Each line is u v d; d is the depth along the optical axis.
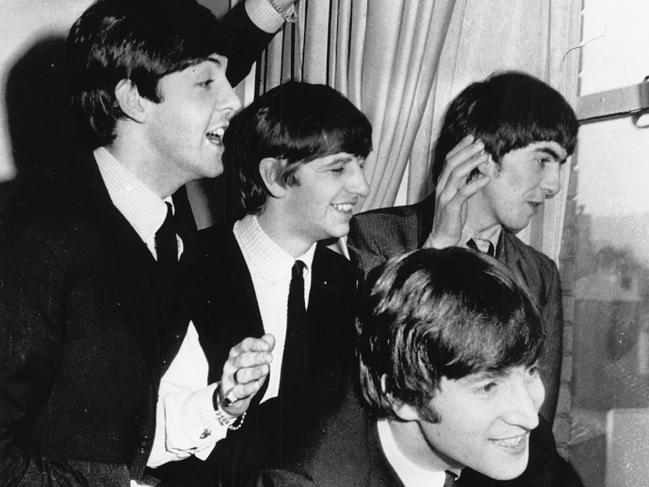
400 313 0.71
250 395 1.06
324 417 0.78
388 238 1.42
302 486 0.73
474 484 0.87
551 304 1.43
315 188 1.27
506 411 0.69
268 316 1.30
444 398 0.70
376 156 1.77
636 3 1.62
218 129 1.12
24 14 1.76
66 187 1.02
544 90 1.40
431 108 1.81
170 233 1.13
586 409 1.77
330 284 1.35
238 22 1.49
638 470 1.69
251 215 1.34
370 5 1.76
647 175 1.64
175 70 1.05
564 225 1.75
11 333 0.88
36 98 1.77
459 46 1.80
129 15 1.04
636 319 1.70
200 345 1.22
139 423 1.01
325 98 1.29
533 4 1.73
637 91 1.61
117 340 0.97
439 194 1.32
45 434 0.92
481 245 1.42
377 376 0.74
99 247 0.98
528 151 1.36
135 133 1.08
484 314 0.69
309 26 1.92
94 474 0.93
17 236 0.93
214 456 0.96
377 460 0.76
